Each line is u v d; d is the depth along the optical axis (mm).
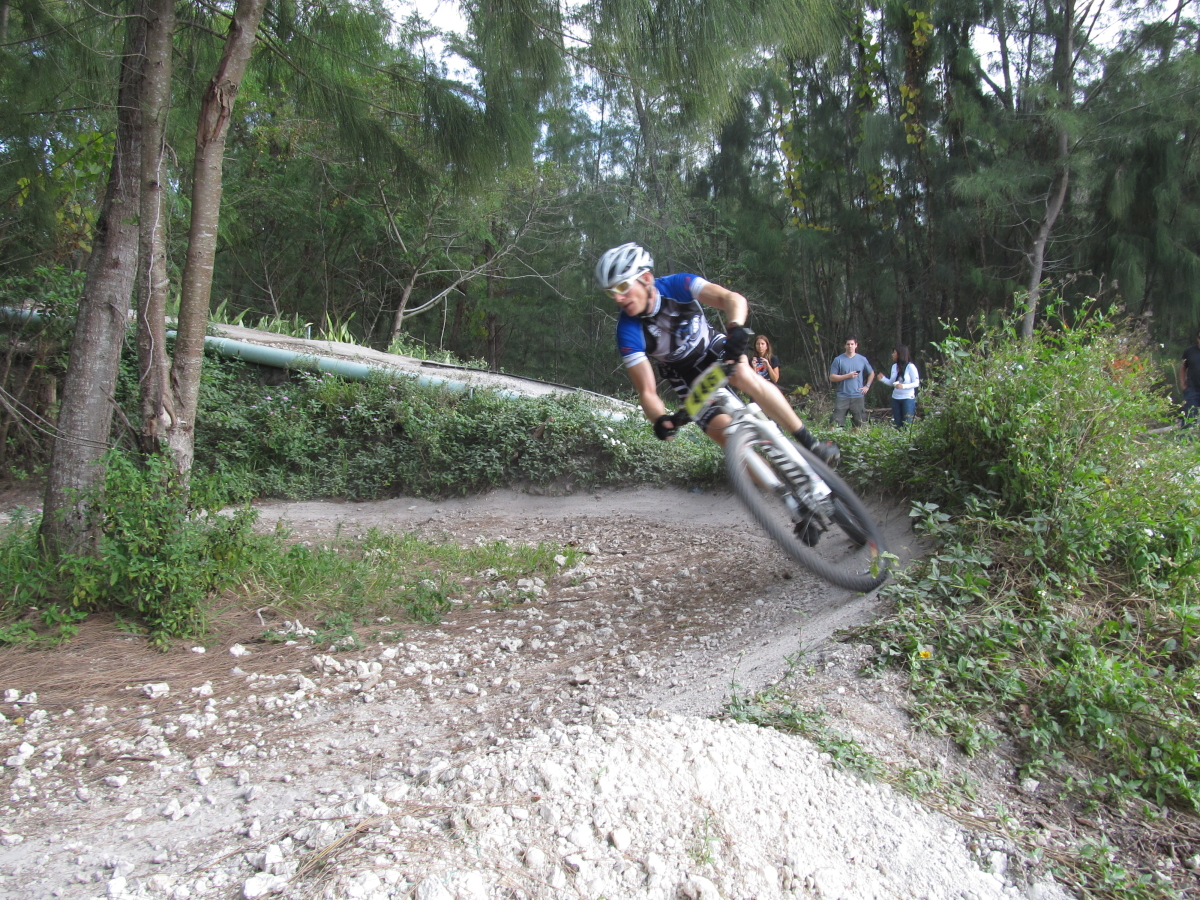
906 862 2828
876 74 17422
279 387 11227
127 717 4312
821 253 18609
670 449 9750
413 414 10438
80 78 7461
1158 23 14211
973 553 4441
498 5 6391
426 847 2609
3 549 5852
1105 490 4590
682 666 4621
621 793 2816
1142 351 8805
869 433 7020
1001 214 15375
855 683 3791
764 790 2951
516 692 4555
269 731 4184
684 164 21516
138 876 2924
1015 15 15453
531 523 8938
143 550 5410
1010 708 3662
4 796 3604
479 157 7789
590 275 24406
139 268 6051
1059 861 2945
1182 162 14070
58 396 10219
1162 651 3924
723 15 5883
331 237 22094
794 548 3752
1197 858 2963
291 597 5953
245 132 20297
